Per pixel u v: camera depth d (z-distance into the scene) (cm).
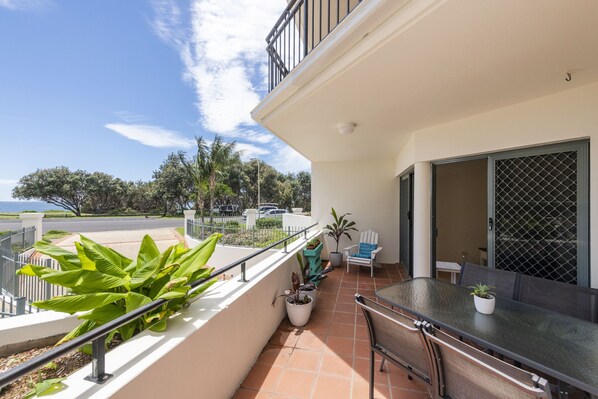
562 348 140
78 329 170
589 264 232
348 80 223
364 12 168
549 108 247
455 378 133
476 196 531
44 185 2841
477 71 205
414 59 190
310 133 399
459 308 191
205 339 158
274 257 340
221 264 725
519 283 225
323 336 271
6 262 409
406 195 528
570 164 246
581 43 167
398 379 206
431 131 357
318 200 671
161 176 2847
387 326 170
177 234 1362
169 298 146
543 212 264
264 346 252
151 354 125
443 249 550
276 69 324
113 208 3125
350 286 439
